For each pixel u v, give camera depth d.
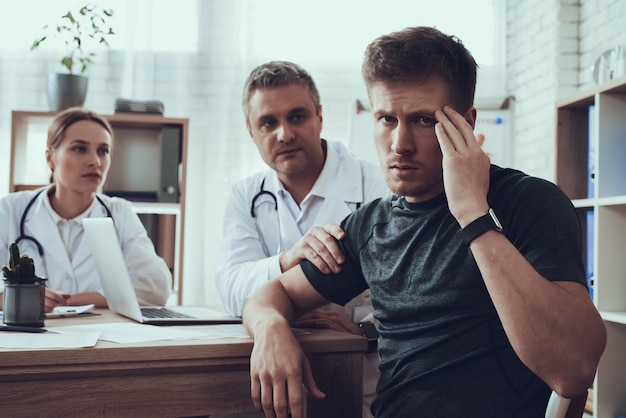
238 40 4.04
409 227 1.28
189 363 1.28
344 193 2.03
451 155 1.11
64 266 2.32
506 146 3.79
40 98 3.92
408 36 1.20
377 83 1.20
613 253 2.53
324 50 4.05
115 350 1.23
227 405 1.32
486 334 1.15
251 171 4.03
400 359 1.23
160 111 3.52
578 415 1.04
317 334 1.45
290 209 2.07
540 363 1.01
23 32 3.91
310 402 1.37
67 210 2.40
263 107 1.95
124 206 2.48
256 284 1.77
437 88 1.17
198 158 4.02
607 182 2.55
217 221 4.03
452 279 1.18
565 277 1.03
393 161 1.21
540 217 1.10
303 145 1.97
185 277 3.97
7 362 1.17
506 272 1.02
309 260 1.49
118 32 3.97
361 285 1.46
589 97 2.63
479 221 1.07
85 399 1.23
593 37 3.35
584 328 0.99
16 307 1.49
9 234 2.34
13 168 3.41
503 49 4.03
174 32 4.02
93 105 3.95
